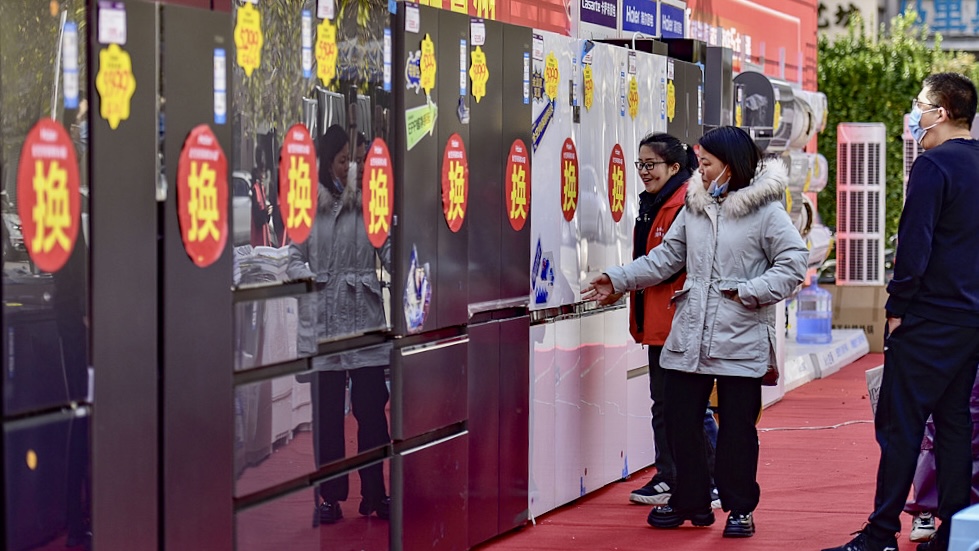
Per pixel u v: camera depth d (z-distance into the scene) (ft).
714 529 20.04
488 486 18.60
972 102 17.35
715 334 18.65
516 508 19.43
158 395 11.75
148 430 11.64
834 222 57.93
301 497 14.20
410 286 16.26
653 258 19.61
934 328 16.78
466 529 17.94
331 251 14.64
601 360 22.35
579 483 21.65
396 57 15.94
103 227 11.03
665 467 21.59
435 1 21.03
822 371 39.55
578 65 21.06
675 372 19.21
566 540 19.22
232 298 12.73
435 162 16.78
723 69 26.58
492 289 18.39
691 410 19.30
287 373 13.89
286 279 13.76
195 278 12.09
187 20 11.85
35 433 10.56
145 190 11.48
